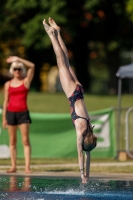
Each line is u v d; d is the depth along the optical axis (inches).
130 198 816.3
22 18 3105.3
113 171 1095.0
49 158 1366.9
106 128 1363.2
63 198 814.5
